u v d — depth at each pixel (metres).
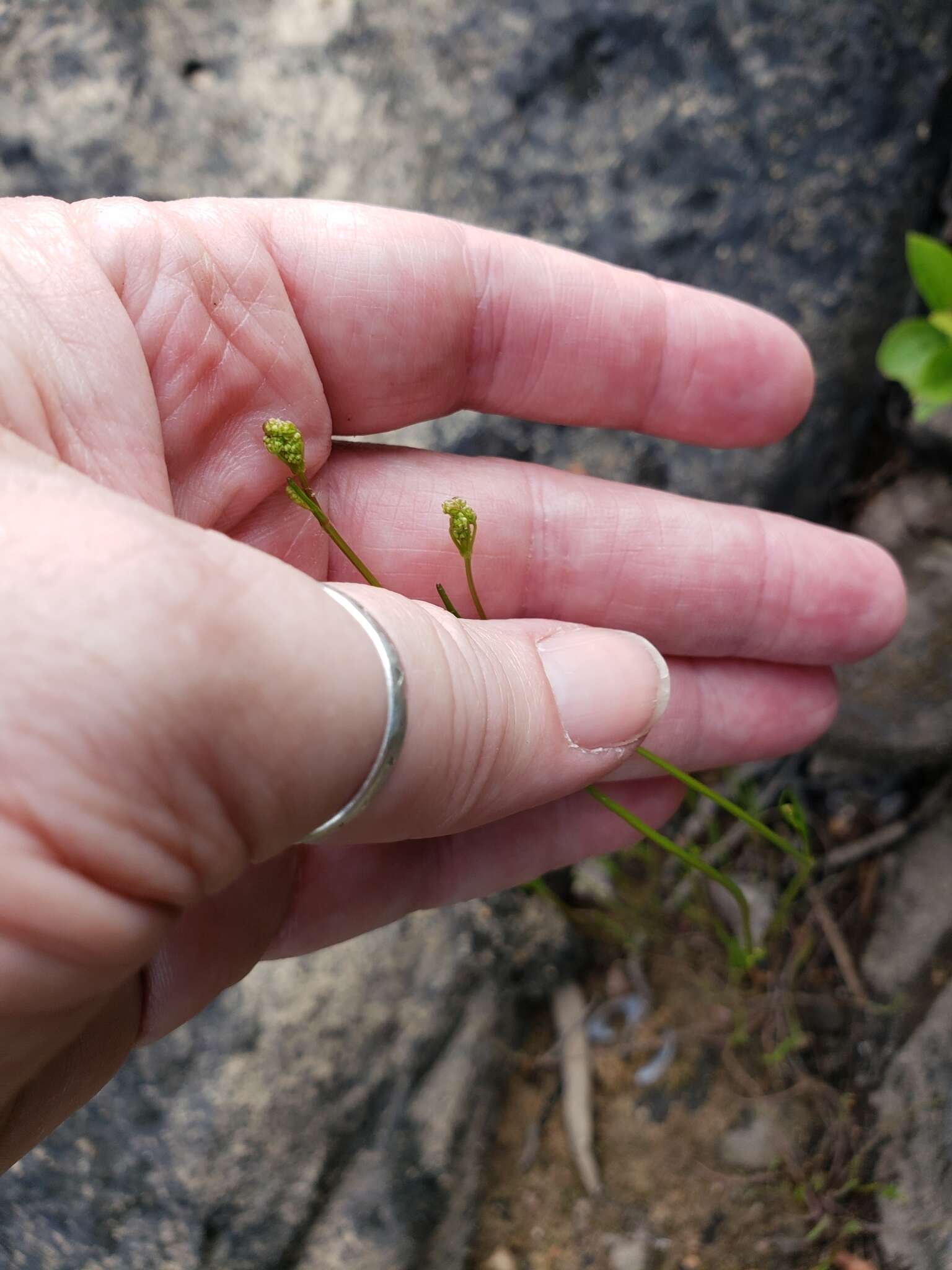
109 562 0.06
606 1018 0.15
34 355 0.09
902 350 0.14
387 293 0.11
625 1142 0.14
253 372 0.10
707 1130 0.14
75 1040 0.09
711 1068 0.14
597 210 0.16
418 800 0.08
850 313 0.16
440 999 0.14
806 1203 0.13
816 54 0.15
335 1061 0.13
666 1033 0.15
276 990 0.13
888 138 0.15
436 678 0.08
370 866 0.12
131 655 0.06
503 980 0.15
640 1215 0.14
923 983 0.14
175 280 0.10
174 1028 0.11
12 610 0.06
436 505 0.12
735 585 0.12
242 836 0.07
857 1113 0.13
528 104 0.16
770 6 0.15
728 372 0.12
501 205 0.16
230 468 0.11
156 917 0.07
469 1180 0.14
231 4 0.16
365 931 0.12
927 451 0.16
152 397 0.10
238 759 0.07
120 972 0.07
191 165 0.16
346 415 0.12
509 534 0.12
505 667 0.09
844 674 0.15
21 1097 0.09
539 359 0.12
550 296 0.12
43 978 0.07
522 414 0.13
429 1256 0.13
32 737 0.06
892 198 0.16
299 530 0.11
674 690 0.13
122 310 0.09
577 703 0.09
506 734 0.08
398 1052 0.14
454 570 0.12
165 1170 0.13
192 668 0.06
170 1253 0.12
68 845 0.06
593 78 0.16
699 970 0.15
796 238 0.16
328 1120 0.13
